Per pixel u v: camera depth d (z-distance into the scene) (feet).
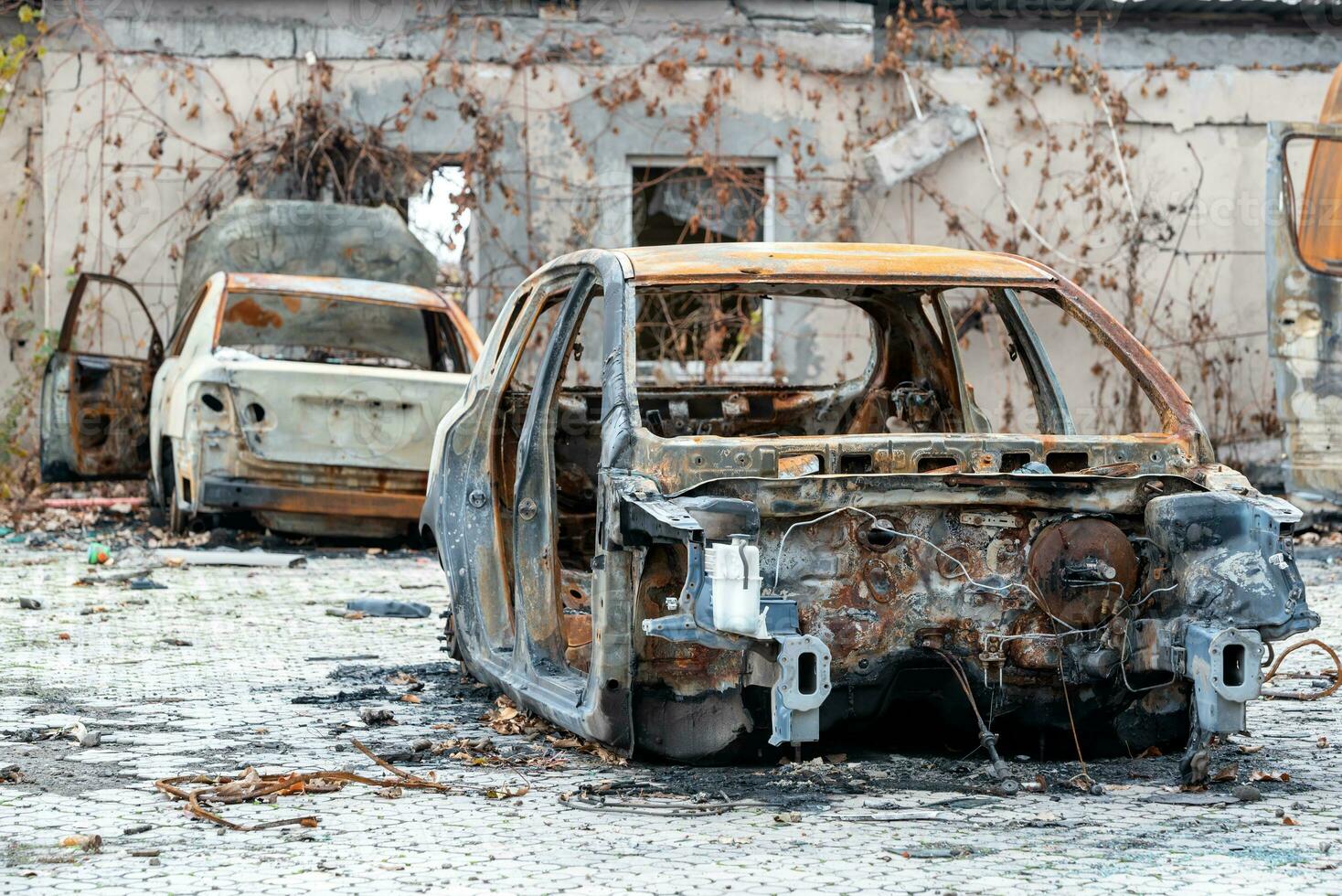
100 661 26.73
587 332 58.65
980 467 17.97
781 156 60.49
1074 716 18.47
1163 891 13.69
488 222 59.36
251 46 58.65
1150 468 18.38
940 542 17.74
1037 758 19.19
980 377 60.03
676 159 60.54
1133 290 61.26
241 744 20.24
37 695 23.63
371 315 47.60
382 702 23.32
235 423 42.34
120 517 52.47
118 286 58.44
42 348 57.93
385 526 44.86
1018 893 13.61
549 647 20.79
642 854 14.97
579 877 14.19
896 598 17.63
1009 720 18.65
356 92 58.95
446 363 48.11
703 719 18.12
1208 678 16.74
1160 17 61.72
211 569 40.37
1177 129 61.67
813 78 60.54
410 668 26.21
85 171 58.23
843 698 17.99
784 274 19.43
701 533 16.12
